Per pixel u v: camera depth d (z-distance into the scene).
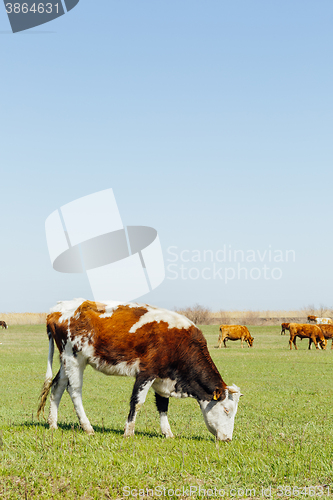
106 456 7.29
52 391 9.80
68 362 9.60
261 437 9.09
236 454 7.60
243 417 12.16
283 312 82.00
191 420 12.04
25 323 75.06
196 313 75.06
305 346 42.34
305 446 8.16
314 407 13.64
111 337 9.23
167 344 9.18
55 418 9.66
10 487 6.10
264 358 29.45
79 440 8.28
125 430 8.98
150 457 7.32
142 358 9.18
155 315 9.38
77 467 6.78
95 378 20.66
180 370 9.24
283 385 18.31
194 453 7.74
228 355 31.77
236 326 40.72
